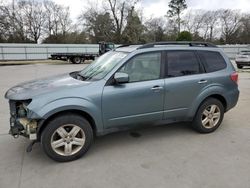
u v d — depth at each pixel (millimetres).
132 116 3846
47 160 3572
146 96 3852
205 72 4406
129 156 3697
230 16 62719
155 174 3191
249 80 12055
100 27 46344
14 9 49438
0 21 43094
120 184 2977
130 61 3799
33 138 3312
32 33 53250
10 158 3625
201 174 3186
